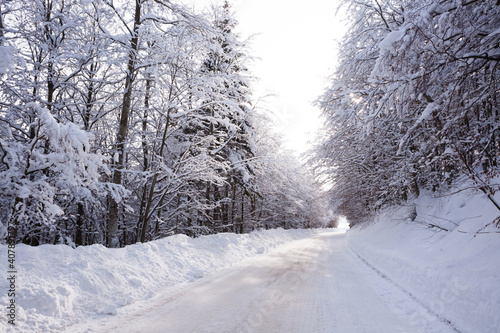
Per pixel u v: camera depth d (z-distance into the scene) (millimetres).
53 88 9320
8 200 6520
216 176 10984
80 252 5266
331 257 12484
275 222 34594
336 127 12609
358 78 11133
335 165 15758
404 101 5660
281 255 12336
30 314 3607
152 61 9094
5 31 7660
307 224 50219
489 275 3910
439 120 7887
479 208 6738
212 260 8695
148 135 12852
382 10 10305
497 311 3213
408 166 9898
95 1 8414
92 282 4691
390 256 8078
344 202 19781
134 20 9547
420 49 5004
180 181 10477
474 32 4703
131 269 5707
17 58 6711
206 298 5184
